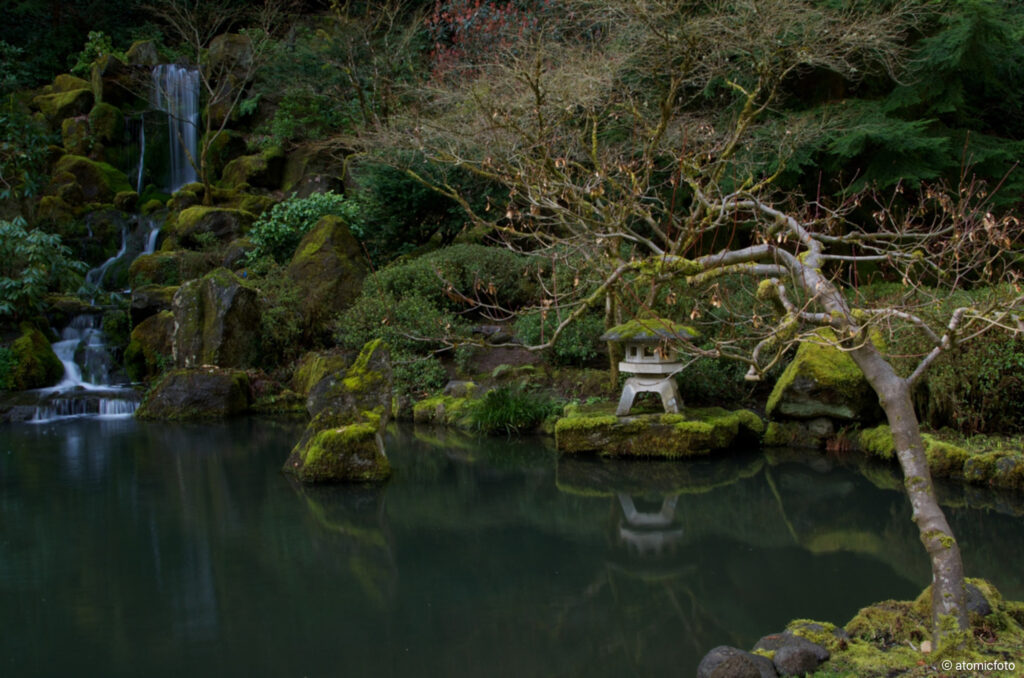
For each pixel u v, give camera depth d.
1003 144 10.04
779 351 3.44
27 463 7.64
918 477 3.17
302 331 11.65
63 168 15.98
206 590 4.50
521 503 6.26
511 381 9.53
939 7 9.88
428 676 3.48
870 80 10.73
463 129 9.96
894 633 3.46
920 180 9.56
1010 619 3.38
